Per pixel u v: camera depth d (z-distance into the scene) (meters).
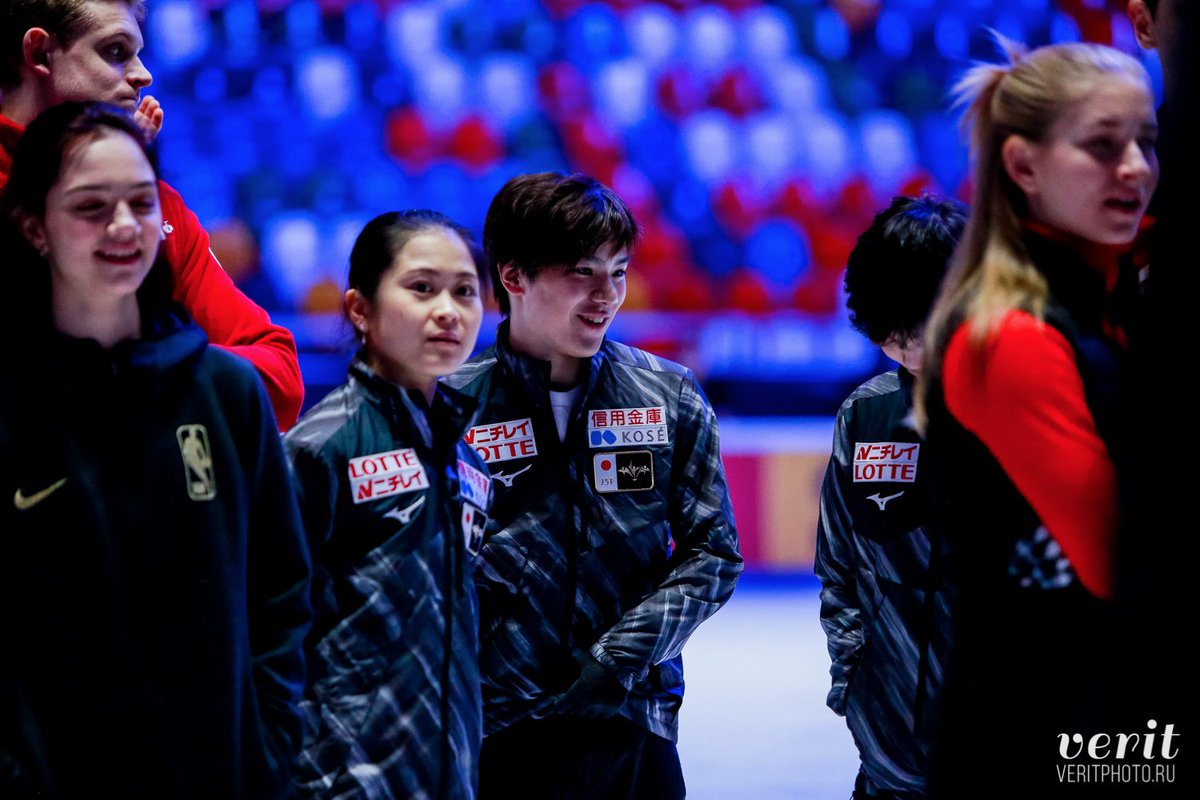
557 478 7.07
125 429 4.71
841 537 7.51
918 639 7.05
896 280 6.98
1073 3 28.61
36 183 4.69
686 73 27.69
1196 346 3.44
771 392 22.31
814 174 26.39
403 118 26.78
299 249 24.36
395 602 5.67
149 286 5.00
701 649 15.84
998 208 4.57
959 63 28.28
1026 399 4.26
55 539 4.59
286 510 5.15
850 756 11.97
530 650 6.93
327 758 5.54
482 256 6.06
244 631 4.91
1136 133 4.36
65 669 4.59
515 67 27.44
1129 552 3.74
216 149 26.30
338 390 5.96
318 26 27.45
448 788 5.66
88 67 6.32
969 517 4.57
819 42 28.27
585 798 6.88
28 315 4.73
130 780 4.65
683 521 7.28
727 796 10.91
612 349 7.41
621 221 6.89
